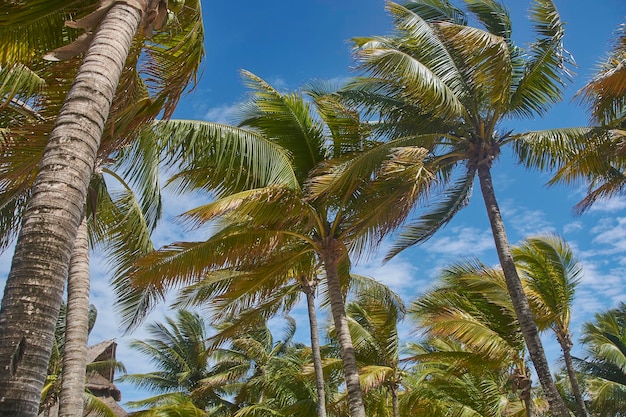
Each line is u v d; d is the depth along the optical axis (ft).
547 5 39.37
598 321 79.46
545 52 39.14
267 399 85.76
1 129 21.65
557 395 34.32
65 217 10.89
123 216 34.50
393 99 41.65
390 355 59.41
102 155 20.83
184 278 34.68
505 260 38.04
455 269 48.01
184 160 31.96
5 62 19.40
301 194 34.86
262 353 87.45
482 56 36.81
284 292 54.03
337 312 37.55
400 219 35.17
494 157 41.09
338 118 39.29
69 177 11.31
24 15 18.21
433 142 39.06
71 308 27.66
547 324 48.03
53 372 63.52
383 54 35.53
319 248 38.91
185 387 101.60
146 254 34.71
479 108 41.47
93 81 12.80
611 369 80.94
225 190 36.47
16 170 21.40
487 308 47.37
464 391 57.06
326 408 68.69
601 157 39.70
